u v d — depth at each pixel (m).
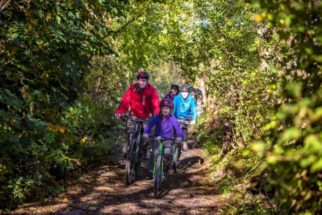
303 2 2.56
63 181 8.44
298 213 2.87
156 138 8.02
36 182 7.27
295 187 2.61
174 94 11.31
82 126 10.74
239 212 6.37
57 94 7.62
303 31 2.56
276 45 6.40
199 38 11.05
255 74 6.63
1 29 6.33
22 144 6.84
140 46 14.61
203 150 12.85
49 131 7.48
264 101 6.49
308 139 2.10
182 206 7.19
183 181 9.15
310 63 2.70
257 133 6.89
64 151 9.07
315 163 2.20
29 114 7.03
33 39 6.61
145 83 8.68
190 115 10.41
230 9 9.95
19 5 6.31
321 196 2.72
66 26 7.08
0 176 6.42
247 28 9.40
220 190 8.01
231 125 9.14
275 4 2.61
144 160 10.68
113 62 14.26
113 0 7.81
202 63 11.85
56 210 6.67
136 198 7.61
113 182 8.71
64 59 7.13
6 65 6.64
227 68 9.04
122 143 12.66
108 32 8.15
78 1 6.61
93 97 13.31
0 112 5.94
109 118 13.88
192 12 11.56
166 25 13.51
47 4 6.49
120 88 14.88
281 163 2.53
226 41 9.62
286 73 3.04
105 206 7.03
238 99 8.33
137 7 13.30
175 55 12.83
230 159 8.73
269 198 5.80
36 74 7.05
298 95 2.41
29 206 6.77
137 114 8.76
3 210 6.45
